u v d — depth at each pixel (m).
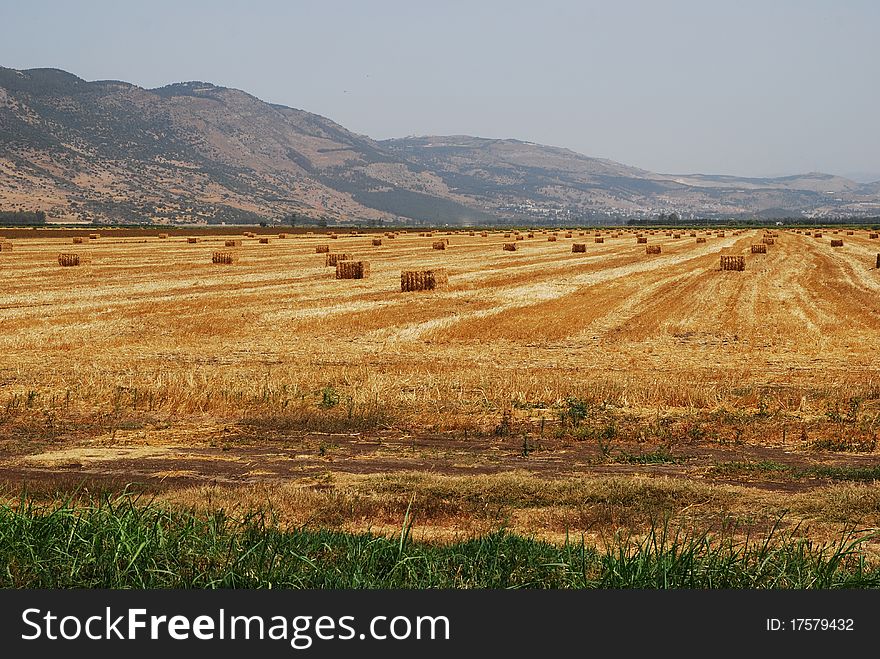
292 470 32.25
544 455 34.66
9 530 20.42
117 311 77.50
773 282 107.50
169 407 42.72
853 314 76.88
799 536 23.58
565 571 19.62
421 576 19.56
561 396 44.16
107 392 44.91
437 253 176.50
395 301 86.12
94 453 35.03
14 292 94.31
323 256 165.25
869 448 35.69
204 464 33.28
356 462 33.56
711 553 20.92
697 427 38.69
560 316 75.12
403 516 25.94
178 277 114.94
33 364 53.12
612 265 138.88
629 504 26.95
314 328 67.94
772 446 36.28
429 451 35.25
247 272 123.75
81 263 138.62
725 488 28.64
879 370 51.62
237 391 44.62
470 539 21.95
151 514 22.56
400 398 43.69
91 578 19.27
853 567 20.95
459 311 78.12
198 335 64.56
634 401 43.44
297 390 45.41
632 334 65.81
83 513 21.91
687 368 52.38
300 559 19.80
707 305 83.56
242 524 22.45
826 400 43.50
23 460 33.81
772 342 62.34
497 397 43.97
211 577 19.08
